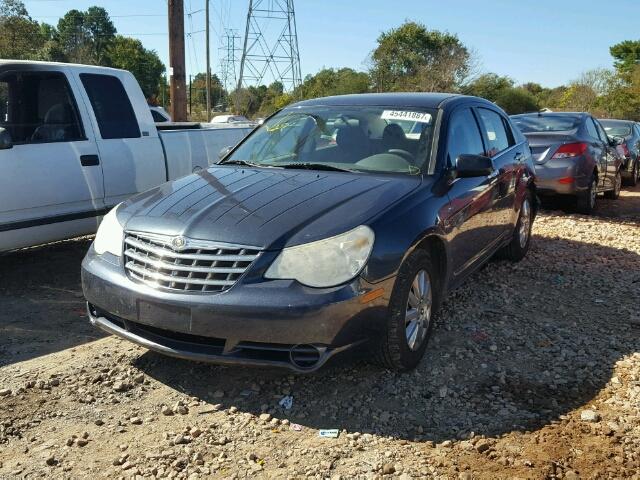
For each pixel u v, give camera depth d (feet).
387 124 16.11
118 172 20.58
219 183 14.14
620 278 20.77
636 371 13.57
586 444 10.80
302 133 16.70
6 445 10.64
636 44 236.84
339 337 11.25
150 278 11.89
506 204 19.44
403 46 161.58
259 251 11.31
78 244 24.00
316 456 10.41
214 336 11.21
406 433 11.10
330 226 11.66
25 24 130.21
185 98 43.09
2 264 21.48
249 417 11.57
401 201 12.98
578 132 33.14
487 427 11.31
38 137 18.97
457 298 18.24
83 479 9.78
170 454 10.43
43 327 15.80
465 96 18.56
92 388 12.55
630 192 48.47
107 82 20.93
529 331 15.80
